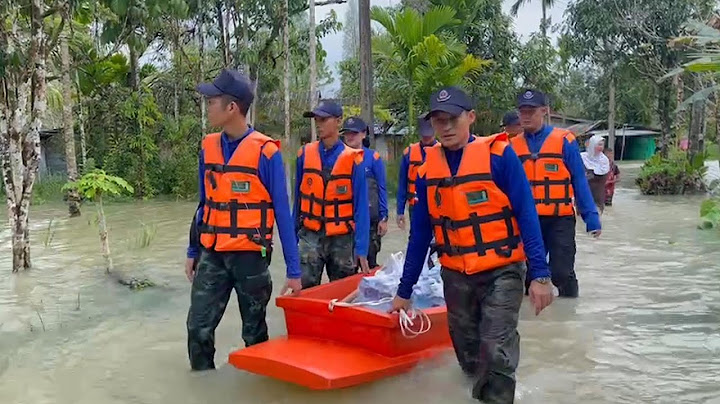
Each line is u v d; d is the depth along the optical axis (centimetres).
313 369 386
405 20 1579
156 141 1911
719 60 490
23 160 821
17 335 543
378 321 407
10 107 806
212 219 426
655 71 2297
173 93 2139
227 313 591
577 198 614
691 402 385
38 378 442
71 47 1588
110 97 1895
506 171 368
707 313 574
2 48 775
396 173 1623
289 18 1944
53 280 756
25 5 820
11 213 811
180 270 800
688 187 1747
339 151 568
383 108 1977
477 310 393
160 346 505
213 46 2100
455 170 382
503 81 2284
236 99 418
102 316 597
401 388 402
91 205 1620
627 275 733
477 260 376
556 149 613
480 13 2264
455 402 383
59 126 2094
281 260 838
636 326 538
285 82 1841
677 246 922
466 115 376
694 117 1814
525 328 534
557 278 627
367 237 552
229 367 452
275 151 423
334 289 505
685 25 563
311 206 570
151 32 1531
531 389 405
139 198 1777
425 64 1582
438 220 388
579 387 409
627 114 4250
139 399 401
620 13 2238
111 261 844
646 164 1959
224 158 427
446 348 455
